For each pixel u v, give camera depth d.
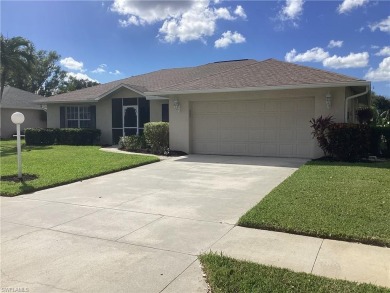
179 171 10.60
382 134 13.30
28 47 23.98
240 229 5.21
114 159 12.89
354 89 13.77
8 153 15.78
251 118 14.19
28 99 31.06
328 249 4.41
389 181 8.12
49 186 8.47
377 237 4.60
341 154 11.98
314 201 6.37
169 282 3.64
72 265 4.07
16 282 3.68
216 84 14.21
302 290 3.38
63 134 21.09
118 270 3.93
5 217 6.02
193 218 5.81
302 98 13.21
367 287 3.41
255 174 9.88
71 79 56.16
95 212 6.27
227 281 3.56
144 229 5.29
